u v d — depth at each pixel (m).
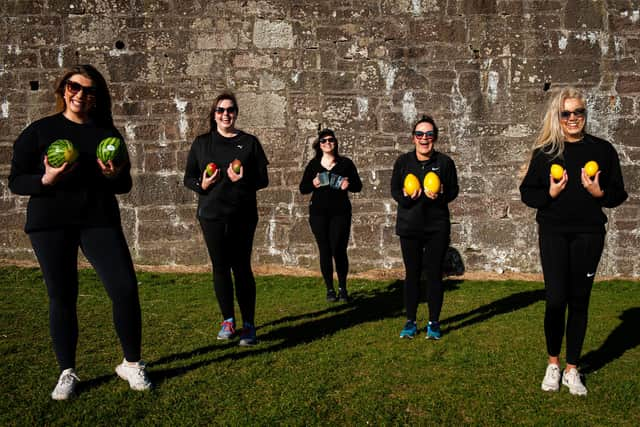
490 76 8.55
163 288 7.20
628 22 8.52
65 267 3.49
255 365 4.19
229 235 4.63
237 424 3.20
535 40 8.52
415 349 4.69
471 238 8.62
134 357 3.68
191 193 8.48
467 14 8.52
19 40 8.30
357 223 8.55
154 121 8.42
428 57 8.52
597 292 7.44
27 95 8.33
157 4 8.37
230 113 4.70
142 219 8.46
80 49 8.34
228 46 8.42
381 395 3.67
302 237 8.53
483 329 5.36
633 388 3.86
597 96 8.55
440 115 8.55
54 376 3.87
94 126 3.61
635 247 8.52
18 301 6.16
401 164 5.20
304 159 8.51
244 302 4.73
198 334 5.09
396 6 8.49
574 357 3.83
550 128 3.83
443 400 3.62
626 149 8.55
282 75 8.48
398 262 8.57
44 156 3.43
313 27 8.46
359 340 4.93
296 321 5.66
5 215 8.34
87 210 3.48
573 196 3.69
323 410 3.43
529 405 3.56
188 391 3.66
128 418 3.24
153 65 8.40
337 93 8.49
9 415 3.25
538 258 8.62
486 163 8.56
